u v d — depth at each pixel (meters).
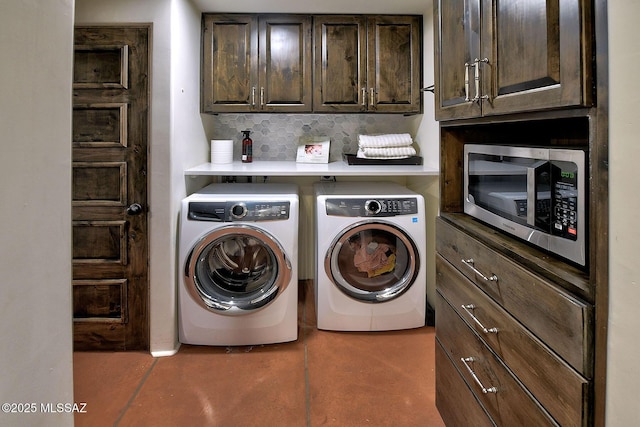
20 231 0.69
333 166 2.84
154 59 2.17
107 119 2.23
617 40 0.70
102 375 2.07
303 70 2.80
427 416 1.75
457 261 1.48
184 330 2.34
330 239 2.43
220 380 2.03
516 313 1.05
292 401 1.86
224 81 2.78
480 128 1.69
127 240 2.28
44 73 0.75
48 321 0.77
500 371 1.14
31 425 0.72
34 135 0.72
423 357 2.24
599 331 0.75
